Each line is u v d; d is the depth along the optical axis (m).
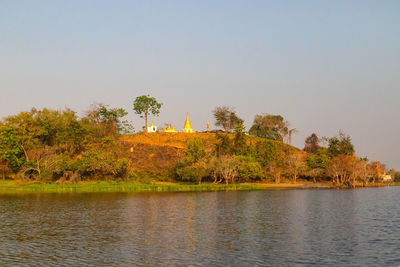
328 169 142.75
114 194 90.94
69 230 45.31
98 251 35.38
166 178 126.56
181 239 40.53
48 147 122.44
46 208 64.50
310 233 43.88
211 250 35.88
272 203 74.25
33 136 126.69
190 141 127.38
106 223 50.16
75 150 140.00
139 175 124.25
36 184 107.00
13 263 31.45
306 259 32.97
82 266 30.69
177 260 32.50
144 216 56.19
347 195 96.06
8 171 121.94
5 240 39.81
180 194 93.19
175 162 139.50
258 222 51.44
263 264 31.52
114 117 166.00
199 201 76.94
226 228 46.94
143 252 35.06
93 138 149.12
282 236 42.16
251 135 195.62
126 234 43.03
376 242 39.34
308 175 143.50
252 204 72.31
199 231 44.91
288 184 134.12
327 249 36.31
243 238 41.06
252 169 123.19
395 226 48.59
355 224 50.06
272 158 143.75
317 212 61.53
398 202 78.31
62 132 135.12
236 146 145.88
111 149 135.62
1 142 116.88
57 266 30.66
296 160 140.12
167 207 66.75
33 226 47.78
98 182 113.25
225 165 120.12
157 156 145.12
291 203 74.62
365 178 148.38
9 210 61.81
